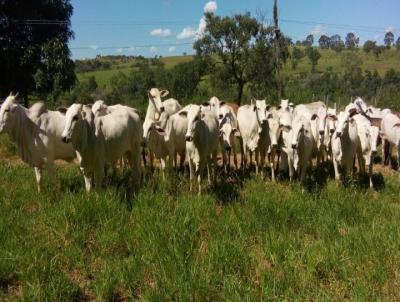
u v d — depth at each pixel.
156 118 10.52
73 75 22.38
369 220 7.50
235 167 11.66
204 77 46.81
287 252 6.04
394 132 12.13
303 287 5.25
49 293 5.04
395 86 39.81
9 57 20.62
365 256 5.92
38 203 7.64
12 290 5.36
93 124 7.67
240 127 11.20
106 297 5.19
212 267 5.59
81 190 7.92
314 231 7.13
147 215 6.95
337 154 9.87
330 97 28.78
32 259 5.68
